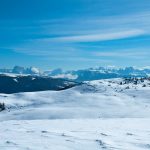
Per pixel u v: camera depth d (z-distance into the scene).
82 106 164.62
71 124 23.91
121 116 114.12
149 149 12.85
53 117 121.56
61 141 13.77
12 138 14.41
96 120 29.66
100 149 12.15
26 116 126.88
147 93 195.50
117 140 14.71
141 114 117.75
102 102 171.75
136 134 17.41
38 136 15.27
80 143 13.38
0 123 25.19
